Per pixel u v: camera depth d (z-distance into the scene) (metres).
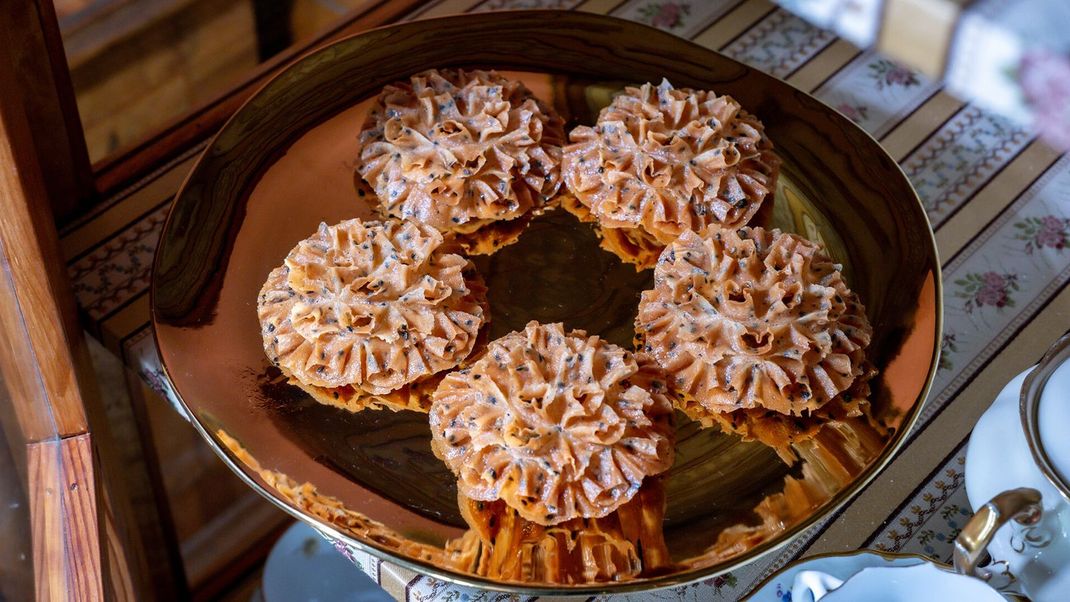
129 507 0.57
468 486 0.39
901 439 0.40
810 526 0.39
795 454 0.40
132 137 0.56
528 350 0.40
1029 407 0.34
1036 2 0.62
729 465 0.40
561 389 0.39
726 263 0.43
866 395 0.42
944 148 0.56
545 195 0.49
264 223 0.47
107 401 0.64
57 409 0.42
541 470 0.39
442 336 0.43
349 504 0.39
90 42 0.53
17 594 0.35
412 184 0.47
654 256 0.47
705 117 0.48
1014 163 0.55
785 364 0.41
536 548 0.38
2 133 0.38
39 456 0.41
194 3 0.55
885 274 0.45
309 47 0.61
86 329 0.50
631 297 0.46
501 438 0.39
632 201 0.47
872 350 0.43
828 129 0.51
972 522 0.33
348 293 0.42
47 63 0.47
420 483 0.40
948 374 0.48
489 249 0.47
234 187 0.48
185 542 0.76
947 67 0.63
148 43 0.54
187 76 0.57
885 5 0.62
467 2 0.63
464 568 0.37
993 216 0.53
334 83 0.51
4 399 0.38
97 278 0.51
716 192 0.47
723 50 0.60
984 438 0.37
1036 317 0.50
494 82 0.50
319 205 0.48
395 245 0.44
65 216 0.53
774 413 0.42
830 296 0.42
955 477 0.44
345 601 0.67
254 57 0.60
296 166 0.49
